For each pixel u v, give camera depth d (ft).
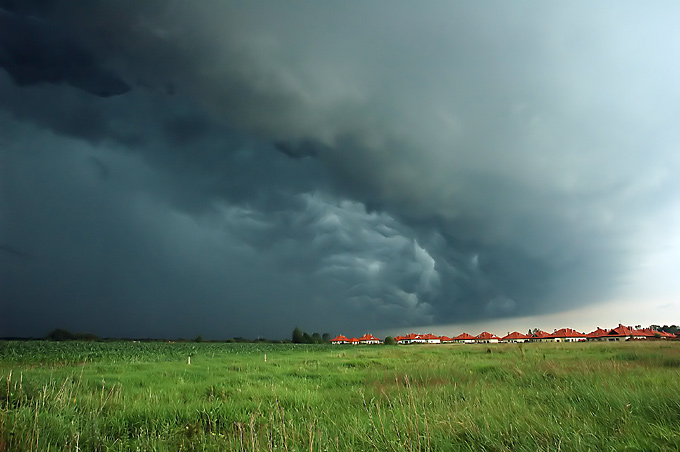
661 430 19.98
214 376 64.08
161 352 152.25
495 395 31.60
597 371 43.96
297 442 22.26
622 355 81.82
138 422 30.35
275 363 93.35
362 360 97.86
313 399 37.99
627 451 18.19
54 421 25.49
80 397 34.14
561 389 34.47
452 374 52.75
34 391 31.73
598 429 21.06
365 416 28.09
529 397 32.22
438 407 28.84
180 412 32.63
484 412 25.13
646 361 62.59
